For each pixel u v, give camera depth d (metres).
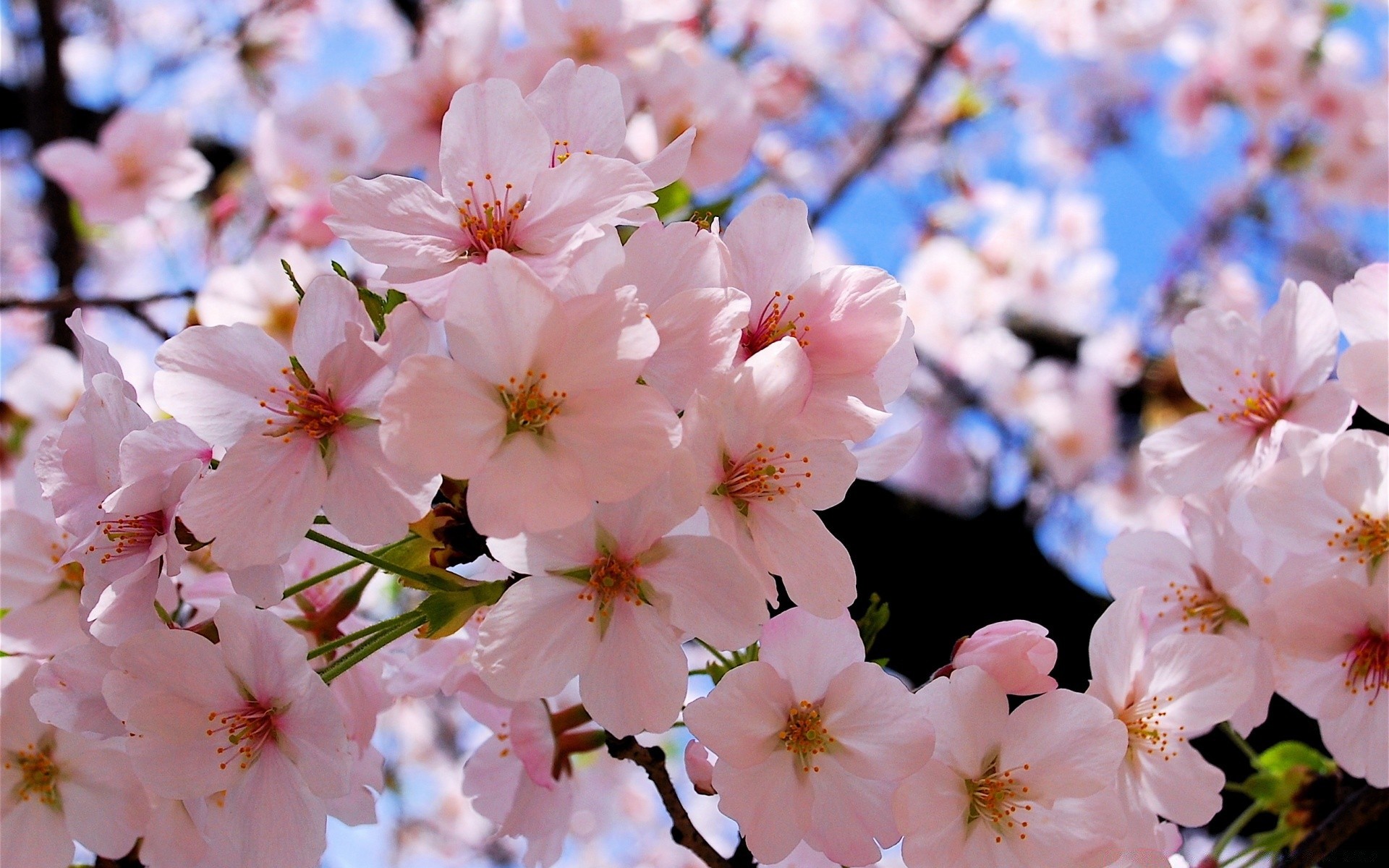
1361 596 0.53
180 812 0.52
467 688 0.53
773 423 0.49
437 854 1.68
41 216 1.39
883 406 0.51
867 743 0.50
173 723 0.49
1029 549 0.76
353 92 0.90
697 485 0.48
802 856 0.52
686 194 0.61
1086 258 1.60
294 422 0.49
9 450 0.77
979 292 1.54
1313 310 0.56
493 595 0.50
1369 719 0.54
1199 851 0.71
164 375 0.49
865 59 1.79
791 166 1.67
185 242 1.54
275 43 1.63
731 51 1.28
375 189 0.49
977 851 0.50
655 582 0.49
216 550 0.48
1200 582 0.56
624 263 0.49
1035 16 1.67
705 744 0.49
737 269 0.50
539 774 0.53
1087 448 1.36
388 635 0.50
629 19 0.65
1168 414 1.38
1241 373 0.57
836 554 0.49
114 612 0.49
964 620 0.73
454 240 0.49
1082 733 0.50
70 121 1.30
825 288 0.50
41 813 0.53
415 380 0.47
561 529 0.48
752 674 0.49
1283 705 0.65
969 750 0.50
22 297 0.79
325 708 0.49
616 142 0.52
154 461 0.49
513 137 0.50
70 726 0.50
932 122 1.64
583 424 0.48
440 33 0.67
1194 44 1.59
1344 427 0.55
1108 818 0.50
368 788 0.53
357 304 0.49
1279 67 1.49
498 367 0.48
